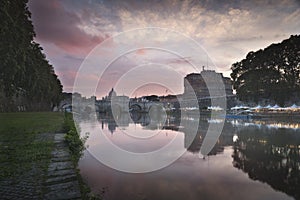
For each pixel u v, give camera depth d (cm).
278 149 1074
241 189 588
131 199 531
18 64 1719
